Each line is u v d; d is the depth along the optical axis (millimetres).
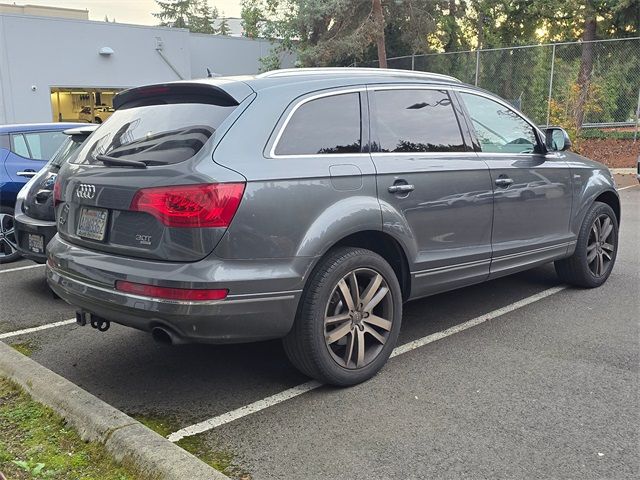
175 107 3746
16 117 20141
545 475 2863
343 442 3184
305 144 3623
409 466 2953
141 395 3785
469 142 4590
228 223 3195
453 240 4387
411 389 3777
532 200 5004
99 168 3674
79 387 3596
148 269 3266
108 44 21875
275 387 3869
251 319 3311
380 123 4051
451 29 25953
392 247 4082
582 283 5820
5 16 19531
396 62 22328
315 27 22078
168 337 3291
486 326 4883
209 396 3756
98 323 3764
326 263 3609
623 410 3467
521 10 25391
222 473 2848
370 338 3963
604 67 18078
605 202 6156
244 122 3451
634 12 22109
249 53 26781
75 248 3758
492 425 3324
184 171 3227
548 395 3662
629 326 4836
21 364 3949
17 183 7301
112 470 2873
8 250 7391
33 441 3145
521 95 18219
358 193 3736
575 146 16094
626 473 2869
